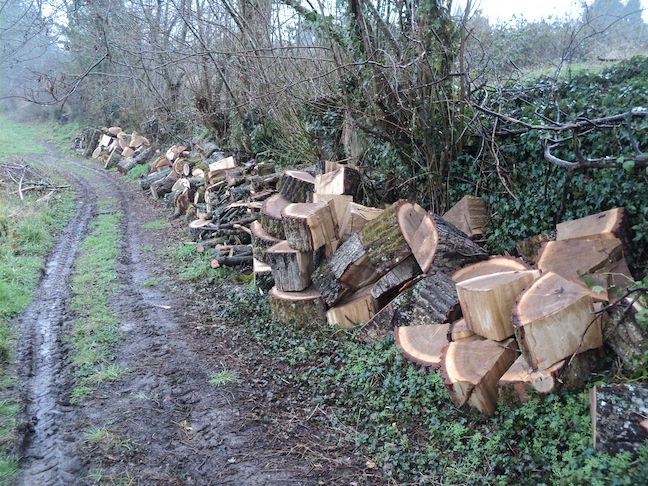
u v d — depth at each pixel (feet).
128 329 20.58
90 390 15.80
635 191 15.46
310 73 28.73
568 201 17.69
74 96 89.97
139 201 50.31
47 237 34.86
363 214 19.70
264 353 18.02
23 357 18.21
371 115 22.03
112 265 29.48
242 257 27.07
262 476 11.99
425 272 16.07
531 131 18.52
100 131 81.87
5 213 36.83
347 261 17.72
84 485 11.73
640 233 14.94
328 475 11.98
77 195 52.90
